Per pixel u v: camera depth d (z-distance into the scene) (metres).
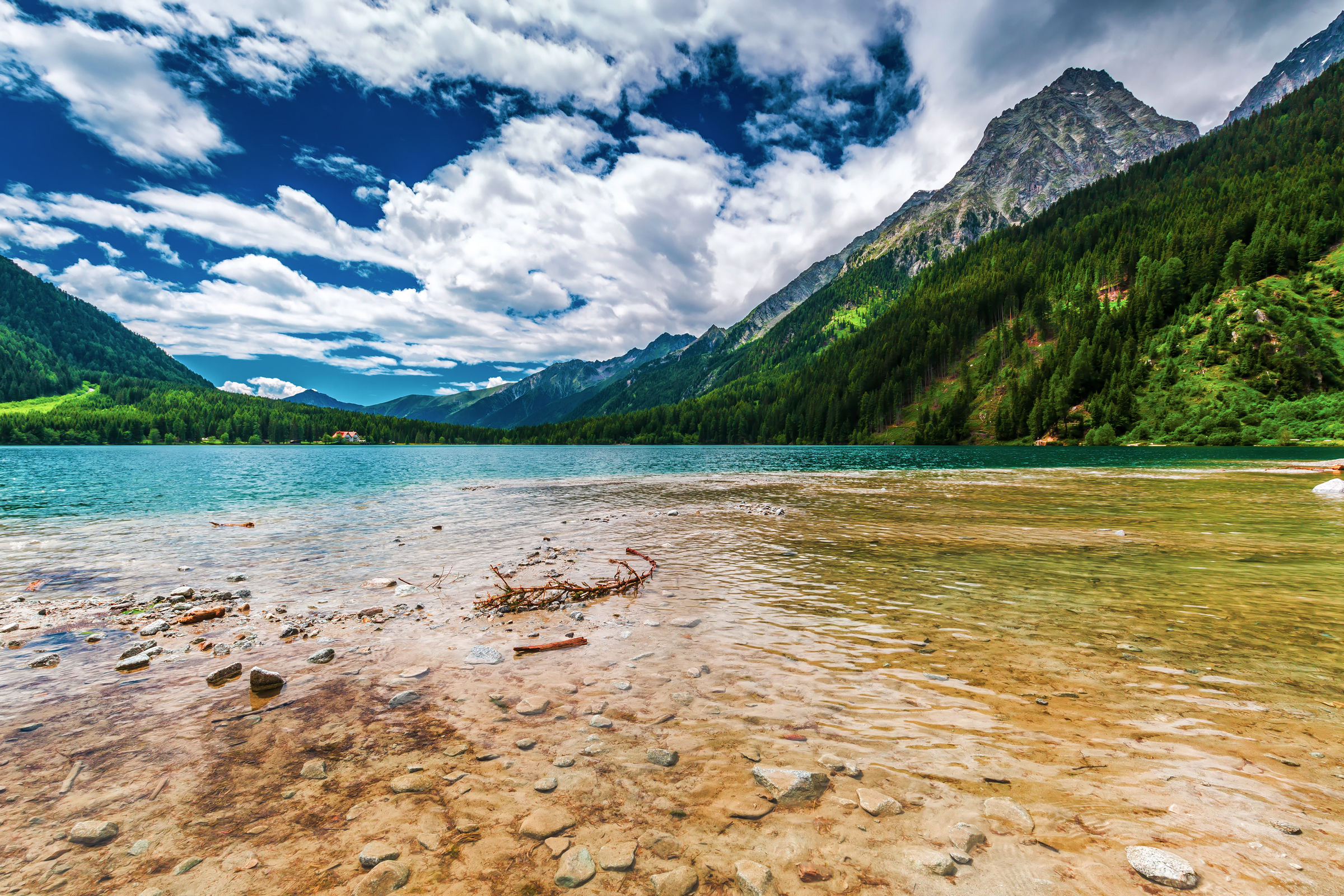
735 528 17.50
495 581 11.19
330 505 25.25
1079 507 20.95
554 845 3.45
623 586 10.22
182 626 8.41
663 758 4.44
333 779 4.24
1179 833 3.39
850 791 3.95
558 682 6.13
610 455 106.12
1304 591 9.20
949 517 18.98
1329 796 3.71
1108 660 6.42
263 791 4.08
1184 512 19.08
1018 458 69.50
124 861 3.31
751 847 3.40
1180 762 4.22
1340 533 14.71
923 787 3.98
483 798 3.98
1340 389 103.06
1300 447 91.94
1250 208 162.62
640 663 6.68
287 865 3.29
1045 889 2.95
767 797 3.91
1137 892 2.90
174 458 86.19
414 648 7.38
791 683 5.97
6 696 5.85
